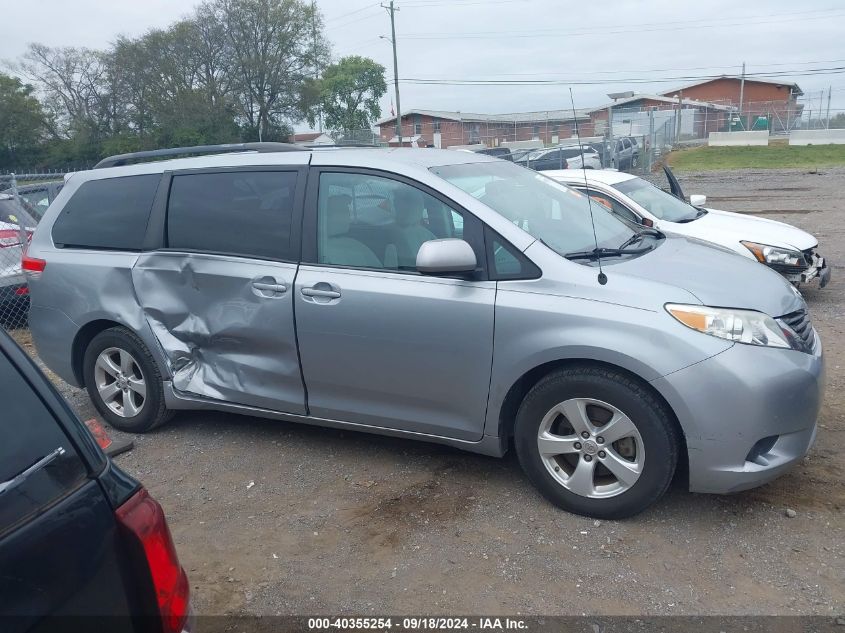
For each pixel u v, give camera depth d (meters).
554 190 4.89
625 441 3.71
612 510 3.76
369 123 66.94
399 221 4.20
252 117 52.75
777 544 3.57
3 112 47.31
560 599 3.26
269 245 4.52
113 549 1.73
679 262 4.11
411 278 4.09
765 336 3.59
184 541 3.87
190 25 50.31
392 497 4.18
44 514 1.63
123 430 5.28
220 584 3.50
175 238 4.86
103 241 5.16
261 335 4.52
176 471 4.67
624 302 3.63
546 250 3.87
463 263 3.78
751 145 41.16
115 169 5.25
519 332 3.79
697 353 3.47
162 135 49.28
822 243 12.38
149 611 1.80
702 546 3.58
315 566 3.60
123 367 5.14
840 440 4.60
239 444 5.01
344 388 4.36
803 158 35.62
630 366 3.54
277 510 4.12
